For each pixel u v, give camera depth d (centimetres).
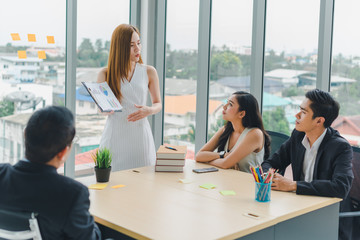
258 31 374
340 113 337
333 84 339
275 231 196
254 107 293
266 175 218
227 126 304
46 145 148
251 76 382
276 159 280
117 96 327
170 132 472
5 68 389
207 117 430
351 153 242
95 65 445
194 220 186
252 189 237
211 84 424
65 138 152
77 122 434
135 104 320
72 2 411
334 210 226
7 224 150
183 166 274
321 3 332
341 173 233
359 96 323
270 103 379
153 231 173
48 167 151
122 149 331
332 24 334
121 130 330
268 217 191
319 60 337
